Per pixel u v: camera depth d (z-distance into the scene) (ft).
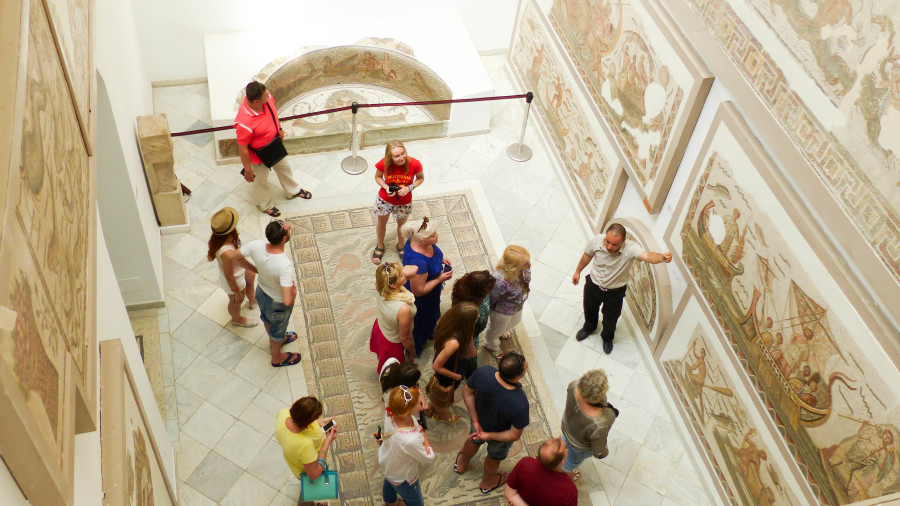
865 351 14.30
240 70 29.55
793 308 16.24
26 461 6.38
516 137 30.63
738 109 17.52
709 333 19.81
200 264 25.02
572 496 15.72
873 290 14.06
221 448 20.68
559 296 25.43
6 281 6.05
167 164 23.98
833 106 14.33
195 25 30.25
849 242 14.44
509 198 28.27
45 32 9.84
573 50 25.82
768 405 17.66
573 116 26.81
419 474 20.56
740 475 19.36
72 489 7.47
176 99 31.24
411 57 30.63
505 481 20.49
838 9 13.85
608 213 25.26
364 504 19.89
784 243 16.20
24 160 7.39
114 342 12.35
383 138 29.71
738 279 18.17
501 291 20.76
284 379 22.33
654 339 22.88
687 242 20.27
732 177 17.71
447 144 29.99
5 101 7.20
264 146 24.41
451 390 20.34
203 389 21.86
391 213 24.23
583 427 17.83
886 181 13.35
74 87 11.50
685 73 18.93
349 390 22.22
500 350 23.49
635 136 22.26
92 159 12.28
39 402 6.71
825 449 15.85
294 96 31.22
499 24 33.88
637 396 23.04
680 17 18.99
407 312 19.27
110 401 11.59
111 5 22.59
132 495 11.58
